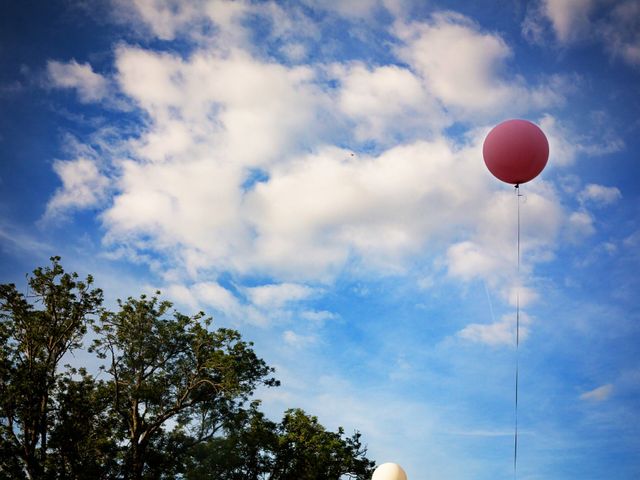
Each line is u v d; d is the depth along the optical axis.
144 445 25.50
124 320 26.25
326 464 27.25
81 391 25.55
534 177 13.91
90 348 26.14
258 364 27.28
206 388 26.62
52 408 25.16
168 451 26.33
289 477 26.77
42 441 24.80
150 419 26.31
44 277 26.02
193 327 27.03
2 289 25.42
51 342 26.05
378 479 14.54
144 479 25.11
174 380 26.61
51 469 24.16
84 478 24.17
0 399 23.83
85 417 25.44
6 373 24.61
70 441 24.95
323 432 27.83
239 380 26.28
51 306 25.92
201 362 26.62
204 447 26.14
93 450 25.42
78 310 26.06
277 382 27.39
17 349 25.62
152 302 26.83
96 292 26.48
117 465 25.20
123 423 26.16
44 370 24.77
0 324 25.56
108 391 26.23
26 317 25.58
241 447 26.39
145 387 25.72
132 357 26.28
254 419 26.84
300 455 26.88
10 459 23.83
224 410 26.61
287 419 28.00
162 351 26.70
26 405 24.45
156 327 26.53
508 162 13.65
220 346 26.91
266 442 26.44
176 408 25.92
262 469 26.77
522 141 13.49
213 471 25.97
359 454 28.23
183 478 25.97
